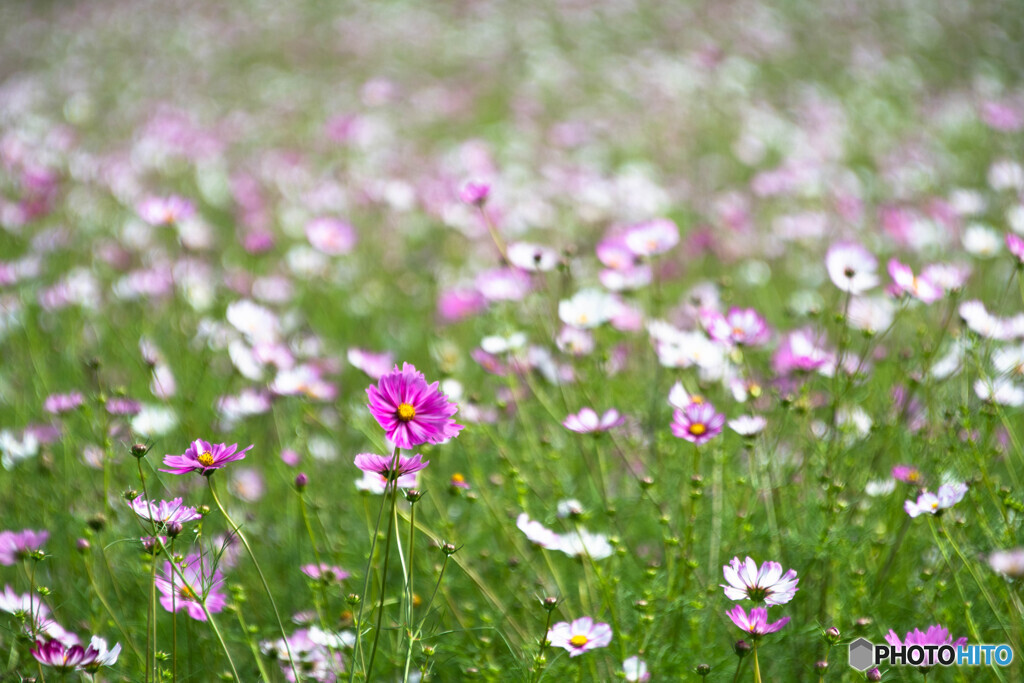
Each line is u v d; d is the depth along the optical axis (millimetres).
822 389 3246
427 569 3021
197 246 3996
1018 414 3236
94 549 2994
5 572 3053
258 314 3463
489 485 3162
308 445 3268
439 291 4062
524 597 2982
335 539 3123
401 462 2701
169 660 2932
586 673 2857
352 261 4465
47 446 3174
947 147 6242
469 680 2863
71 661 2711
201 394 3488
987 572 2912
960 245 3826
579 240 4430
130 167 5422
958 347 3164
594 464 3195
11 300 3566
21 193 4438
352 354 3285
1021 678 2799
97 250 4230
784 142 6617
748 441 2977
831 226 4633
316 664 2854
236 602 2902
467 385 3490
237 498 3182
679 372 3195
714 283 3826
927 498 2809
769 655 2881
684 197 5422
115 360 3607
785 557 2982
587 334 3320
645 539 3141
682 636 2947
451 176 5418
